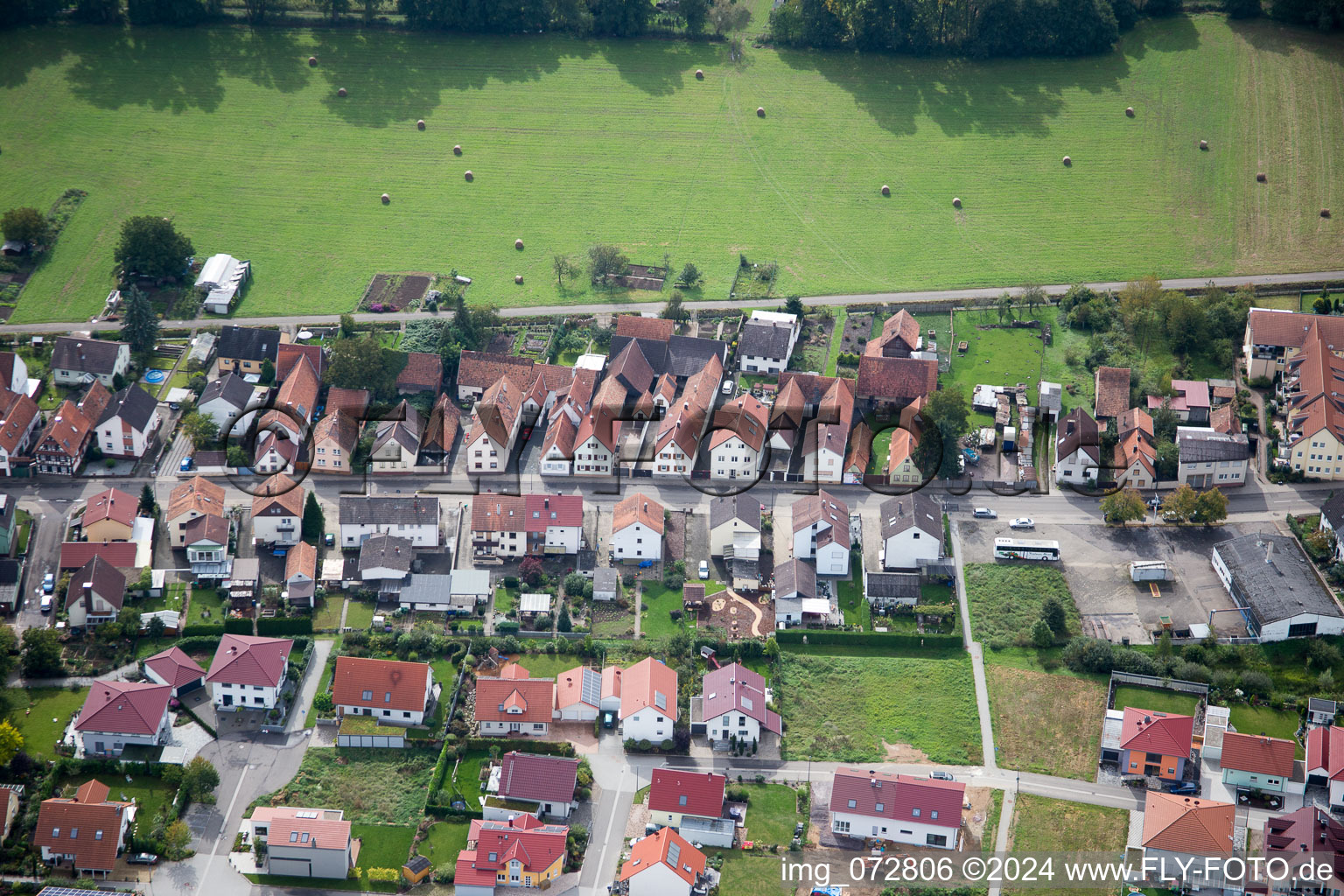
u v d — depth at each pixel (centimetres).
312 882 19650
